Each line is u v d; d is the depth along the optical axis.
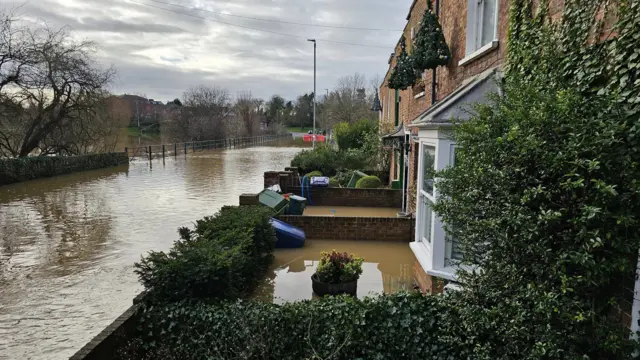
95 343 4.02
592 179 2.63
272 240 7.98
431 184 5.95
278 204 10.41
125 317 4.55
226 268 5.23
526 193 2.88
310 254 8.74
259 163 28.80
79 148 26.69
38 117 22.09
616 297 3.01
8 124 21.62
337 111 46.38
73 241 9.64
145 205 13.93
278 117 85.50
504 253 3.08
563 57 3.96
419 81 10.37
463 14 7.14
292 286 6.91
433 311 4.28
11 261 8.23
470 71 6.82
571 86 3.67
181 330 4.57
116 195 16.00
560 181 2.85
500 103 3.71
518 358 3.20
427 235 6.32
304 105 87.75
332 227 9.86
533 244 2.82
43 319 5.78
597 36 3.53
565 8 3.99
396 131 14.05
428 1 8.62
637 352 2.81
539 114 2.96
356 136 24.83
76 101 23.27
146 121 63.25
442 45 7.77
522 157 2.99
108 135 27.39
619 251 2.75
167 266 4.92
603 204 2.66
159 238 9.89
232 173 23.02
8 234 10.27
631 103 3.04
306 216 9.91
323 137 44.03
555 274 2.80
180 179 20.62
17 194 16.41
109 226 11.07
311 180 14.95
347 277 6.44
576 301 2.82
